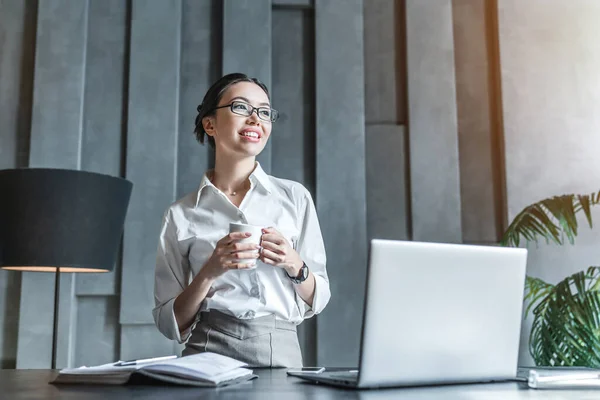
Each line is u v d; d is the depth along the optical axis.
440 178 2.56
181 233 1.59
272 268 1.48
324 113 2.57
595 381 0.92
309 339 2.46
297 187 1.66
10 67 2.57
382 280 0.86
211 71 2.61
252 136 1.57
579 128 2.57
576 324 2.05
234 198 1.62
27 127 2.54
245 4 2.62
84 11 2.58
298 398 0.77
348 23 2.64
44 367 2.34
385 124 2.62
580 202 2.22
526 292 2.39
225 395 0.80
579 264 2.49
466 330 0.92
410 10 2.66
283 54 2.65
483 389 0.88
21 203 1.89
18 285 2.43
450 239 2.52
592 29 2.64
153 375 0.92
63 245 1.90
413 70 2.62
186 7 2.65
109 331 2.42
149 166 2.49
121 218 2.07
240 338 1.41
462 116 2.63
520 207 2.51
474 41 2.68
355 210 2.51
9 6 2.61
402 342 0.87
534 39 2.62
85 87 2.56
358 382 0.85
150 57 2.56
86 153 2.52
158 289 1.59
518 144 2.55
